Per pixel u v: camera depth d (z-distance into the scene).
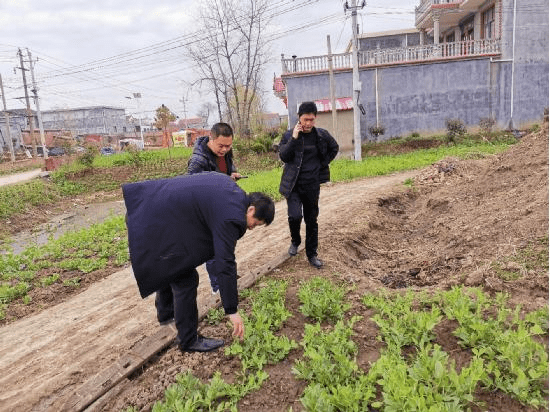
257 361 3.54
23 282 7.36
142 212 3.24
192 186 3.21
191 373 3.42
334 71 26.14
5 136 64.88
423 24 34.03
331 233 7.57
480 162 13.15
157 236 3.20
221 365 3.67
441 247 6.52
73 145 52.19
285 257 6.23
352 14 20.84
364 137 26.77
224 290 3.18
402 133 26.59
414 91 26.22
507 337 3.26
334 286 5.03
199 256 3.32
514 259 4.66
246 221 3.18
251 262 6.58
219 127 4.68
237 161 28.03
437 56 26.67
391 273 6.07
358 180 15.64
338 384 2.98
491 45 26.16
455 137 24.33
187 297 3.59
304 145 5.43
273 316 4.32
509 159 9.26
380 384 2.96
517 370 2.92
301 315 4.39
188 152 35.72
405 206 10.96
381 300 4.34
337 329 3.80
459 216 7.72
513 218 5.92
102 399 3.50
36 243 13.66
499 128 26.44
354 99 21.45
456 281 4.71
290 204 5.66
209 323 4.45
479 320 3.55
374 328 3.95
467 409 2.75
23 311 6.42
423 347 3.45
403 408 2.66
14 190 21.31
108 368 3.78
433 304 3.94
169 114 57.00
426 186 12.24
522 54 25.75
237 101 42.12
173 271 3.30
